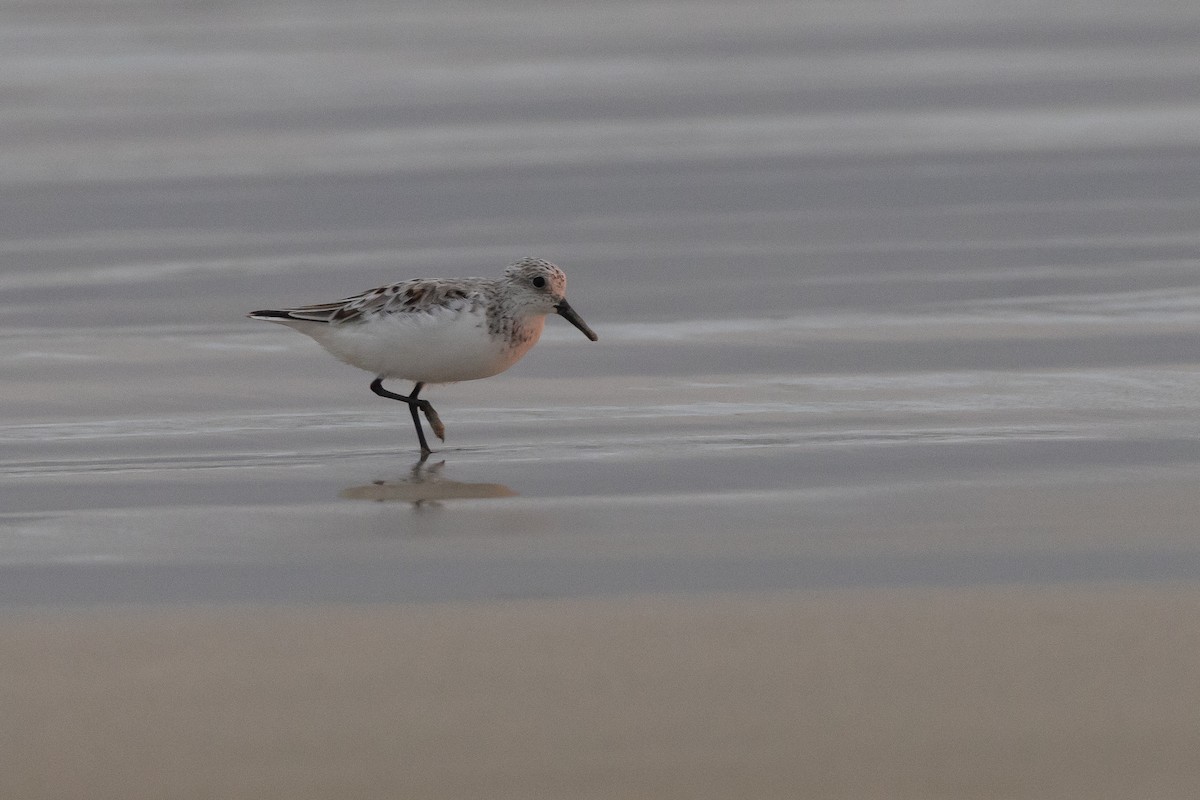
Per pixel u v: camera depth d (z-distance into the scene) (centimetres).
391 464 1356
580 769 791
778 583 1035
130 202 2505
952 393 1564
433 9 4391
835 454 1356
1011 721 835
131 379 1656
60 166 2738
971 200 2458
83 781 785
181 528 1172
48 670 905
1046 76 3375
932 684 877
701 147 2827
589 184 2597
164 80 3469
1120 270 2067
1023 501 1212
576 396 1581
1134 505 1198
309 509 1219
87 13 4362
